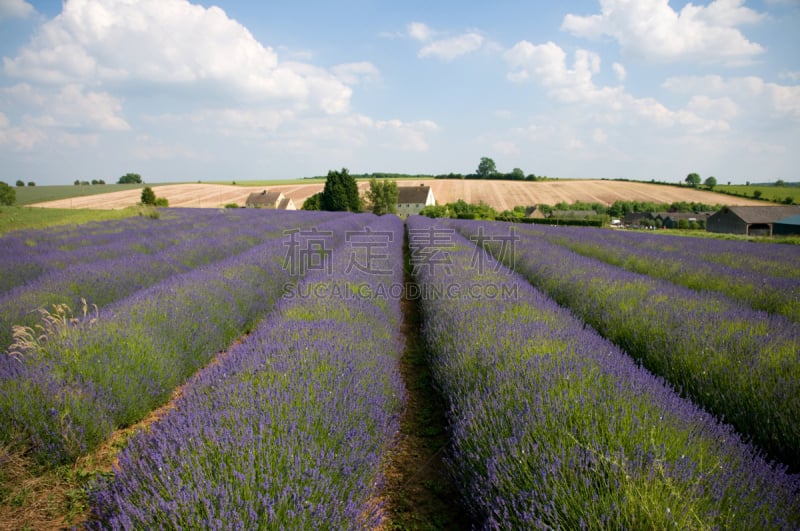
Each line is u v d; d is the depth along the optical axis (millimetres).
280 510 1733
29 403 2805
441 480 2830
